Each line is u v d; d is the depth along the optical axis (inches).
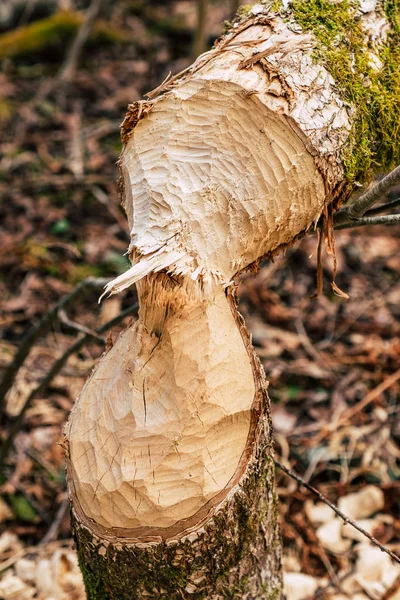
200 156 62.1
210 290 61.8
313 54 63.2
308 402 97.3
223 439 62.8
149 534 62.6
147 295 61.6
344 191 64.1
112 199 130.0
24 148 144.3
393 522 82.8
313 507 83.7
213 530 62.7
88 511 63.1
